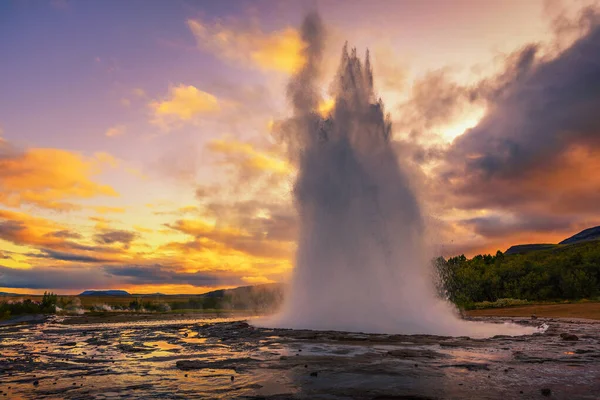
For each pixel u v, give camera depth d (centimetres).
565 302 5903
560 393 863
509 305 5988
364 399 829
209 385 967
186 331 2684
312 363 1239
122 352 1672
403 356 1349
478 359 1297
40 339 2433
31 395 900
